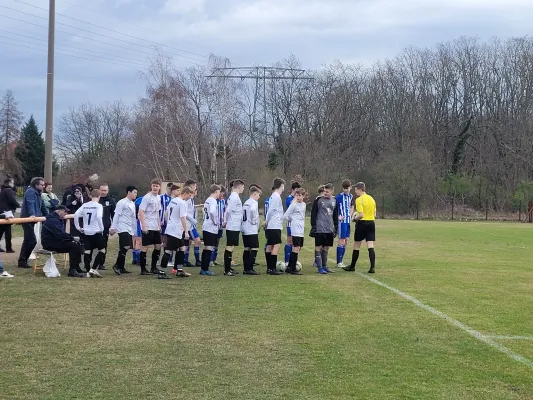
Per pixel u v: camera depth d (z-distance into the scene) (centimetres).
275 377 597
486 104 6100
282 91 6316
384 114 6241
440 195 5416
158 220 1316
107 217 1474
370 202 1383
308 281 1233
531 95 5775
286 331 784
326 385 574
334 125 6184
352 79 6347
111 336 747
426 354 685
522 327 824
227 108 4062
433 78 6228
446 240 2506
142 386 564
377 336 764
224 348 700
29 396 532
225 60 4138
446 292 1109
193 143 3984
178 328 795
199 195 3850
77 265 1243
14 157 6612
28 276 1228
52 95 1825
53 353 668
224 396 540
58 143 8162
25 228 1343
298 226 1357
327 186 1381
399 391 559
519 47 6050
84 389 553
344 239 1516
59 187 6994
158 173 4216
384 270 1437
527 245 2266
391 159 5341
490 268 1498
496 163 5775
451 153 6097
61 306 924
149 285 1151
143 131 4200
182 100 4006
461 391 562
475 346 722
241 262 1597
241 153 4488
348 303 985
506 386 578
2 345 697
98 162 6681
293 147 5969
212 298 1019
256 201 1330
